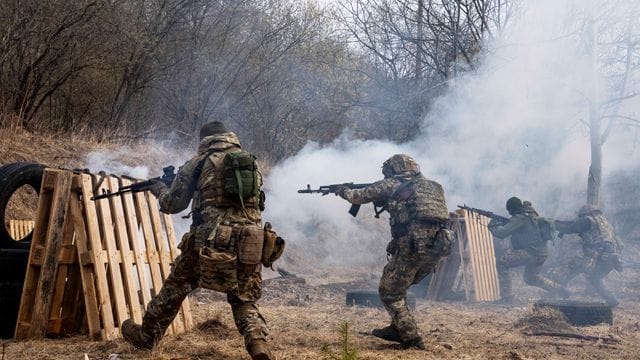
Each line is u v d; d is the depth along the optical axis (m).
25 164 5.99
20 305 5.31
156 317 4.84
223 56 18.05
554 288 10.02
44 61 14.54
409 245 5.48
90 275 5.34
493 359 5.22
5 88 14.12
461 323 7.39
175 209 4.66
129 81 16.22
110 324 5.28
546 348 5.81
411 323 5.50
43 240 5.41
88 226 5.32
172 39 16.95
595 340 6.25
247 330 4.34
